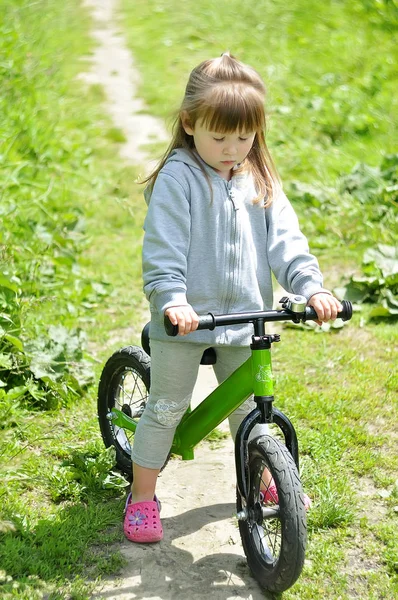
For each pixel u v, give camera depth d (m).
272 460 2.74
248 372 2.91
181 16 13.18
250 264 2.98
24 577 2.92
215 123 2.77
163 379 3.03
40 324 4.76
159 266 2.83
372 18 12.01
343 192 7.11
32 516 3.31
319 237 6.45
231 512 3.43
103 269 6.00
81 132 8.85
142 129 9.12
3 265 4.61
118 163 8.17
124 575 3.02
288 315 2.77
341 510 3.32
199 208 2.93
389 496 3.49
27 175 7.24
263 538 3.01
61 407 4.19
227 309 2.99
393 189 6.75
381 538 3.23
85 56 11.59
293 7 12.88
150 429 3.12
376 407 4.25
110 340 5.01
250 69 2.87
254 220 3.04
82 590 2.89
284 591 2.93
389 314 5.27
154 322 3.01
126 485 3.48
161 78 10.70
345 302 2.82
